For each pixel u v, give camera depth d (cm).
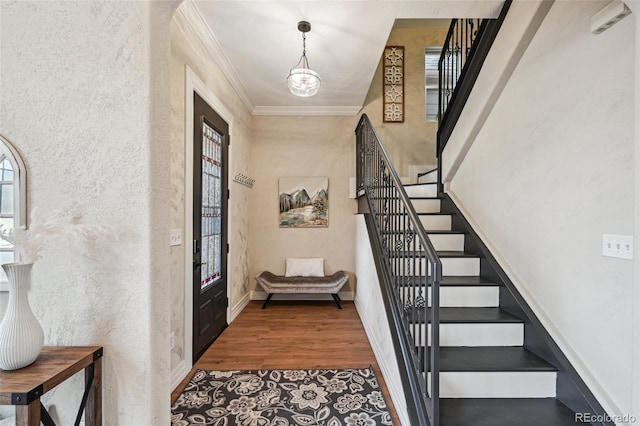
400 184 221
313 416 197
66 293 126
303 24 263
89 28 125
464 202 316
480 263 272
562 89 185
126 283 126
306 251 480
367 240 328
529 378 184
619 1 143
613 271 152
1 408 134
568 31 180
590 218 165
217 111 320
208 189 309
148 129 126
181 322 241
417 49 495
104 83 126
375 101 489
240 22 262
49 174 125
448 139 338
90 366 122
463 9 241
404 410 184
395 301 231
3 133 125
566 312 182
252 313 408
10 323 109
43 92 125
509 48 228
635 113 118
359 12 248
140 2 126
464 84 303
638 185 117
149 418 126
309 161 481
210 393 222
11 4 125
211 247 316
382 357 248
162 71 134
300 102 454
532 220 212
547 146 198
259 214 479
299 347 300
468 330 213
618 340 150
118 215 125
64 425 129
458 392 184
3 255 137
